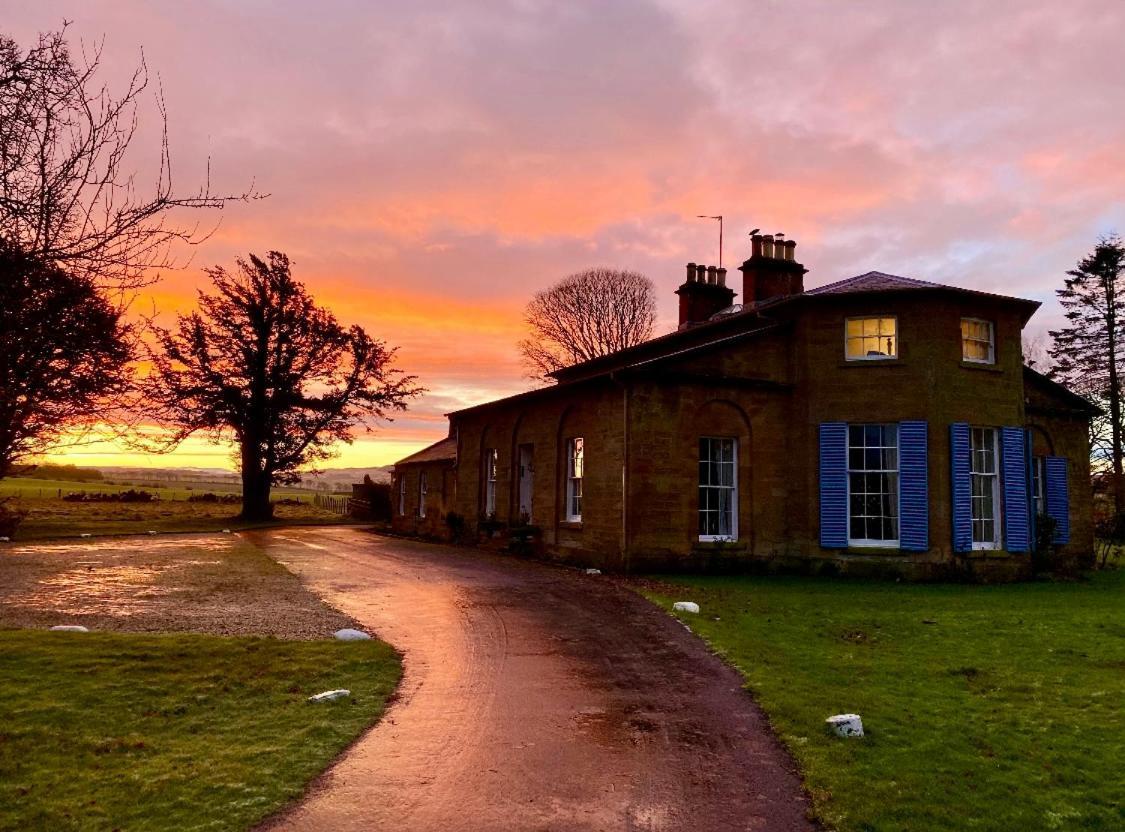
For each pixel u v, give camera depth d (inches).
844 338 682.2
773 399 697.0
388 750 237.8
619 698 295.3
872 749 242.7
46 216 167.3
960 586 612.1
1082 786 217.5
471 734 253.8
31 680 281.1
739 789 214.8
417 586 551.2
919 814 197.8
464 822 191.8
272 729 247.8
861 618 458.3
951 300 672.4
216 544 877.2
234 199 203.5
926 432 649.0
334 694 279.7
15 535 938.7
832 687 309.9
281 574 605.6
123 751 224.8
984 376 680.4
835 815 197.0
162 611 432.5
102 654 318.0
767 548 675.4
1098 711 286.2
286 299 1440.7
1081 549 864.3
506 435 893.8
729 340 685.3
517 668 334.6
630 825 192.2
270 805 195.6
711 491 684.7
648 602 485.1
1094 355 1542.8
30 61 175.5
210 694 278.2
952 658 365.1
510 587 546.0
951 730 261.7
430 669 330.6
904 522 644.7
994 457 683.4
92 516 1354.6
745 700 293.7
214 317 1385.3
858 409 668.7
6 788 197.5
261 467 1467.8
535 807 201.3
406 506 1268.5
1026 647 389.4
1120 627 441.7
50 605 441.7
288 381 1433.3
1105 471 1465.3
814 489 673.6
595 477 692.1
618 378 649.0
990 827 191.6
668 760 235.0
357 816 193.0
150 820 184.7
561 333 1840.6
